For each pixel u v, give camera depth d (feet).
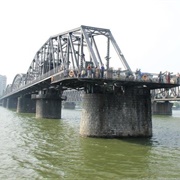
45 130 137.49
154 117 297.33
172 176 60.59
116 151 84.89
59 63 178.29
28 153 81.20
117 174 61.41
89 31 140.77
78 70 105.81
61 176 59.47
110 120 111.04
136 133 113.39
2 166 66.69
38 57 247.50
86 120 113.91
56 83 139.03
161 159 75.61
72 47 148.87
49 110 218.38
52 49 187.21
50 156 77.41
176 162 72.43
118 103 112.57
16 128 144.46
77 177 58.90
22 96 317.63
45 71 212.43
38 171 62.90
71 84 135.64
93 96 112.68
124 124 112.16
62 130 137.90
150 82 109.29
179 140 109.19
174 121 229.04
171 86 119.03
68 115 295.07
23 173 61.26
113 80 104.17
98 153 81.76
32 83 218.79
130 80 106.01
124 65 127.65
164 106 360.69
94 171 63.36
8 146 92.07
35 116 245.24
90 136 111.55
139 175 61.00
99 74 102.68
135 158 76.38
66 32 159.43
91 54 122.93
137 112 114.83
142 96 116.88
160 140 108.17
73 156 77.71
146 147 92.22
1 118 212.43
